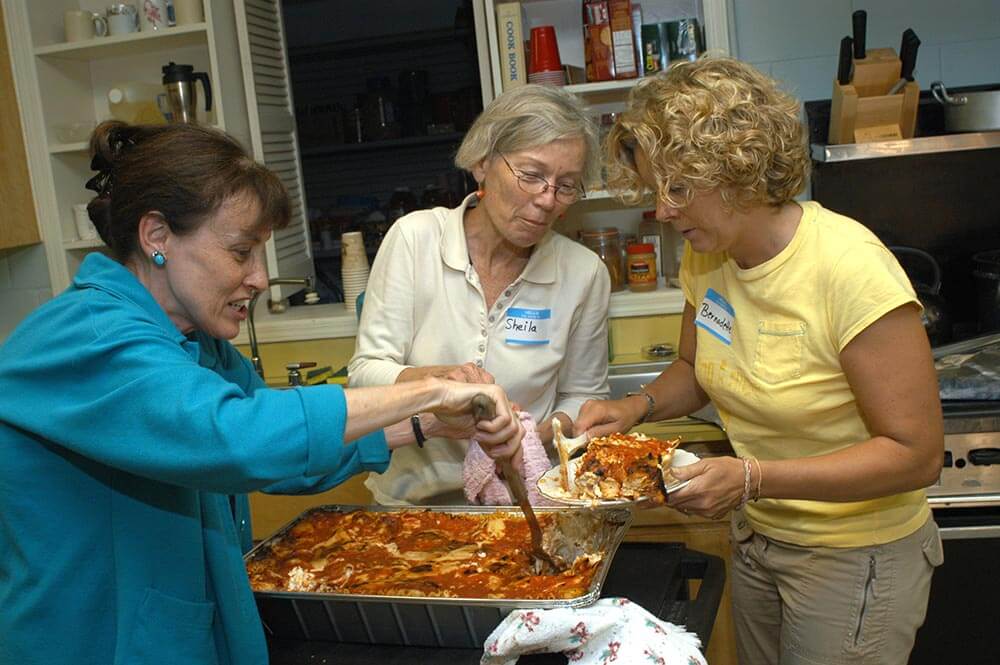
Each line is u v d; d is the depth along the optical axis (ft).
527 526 5.24
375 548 5.15
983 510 7.18
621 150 5.22
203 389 3.58
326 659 4.38
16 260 11.00
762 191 4.69
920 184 9.17
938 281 8.68
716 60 4.85
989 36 9.30
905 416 4.62
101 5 11.05
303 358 10.32
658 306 9.53
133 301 3.83
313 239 11.88
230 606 4.11
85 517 3.82
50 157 10.55
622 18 9.44
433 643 4.41
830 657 5.30
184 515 3.93
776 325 5.01
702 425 8.09
